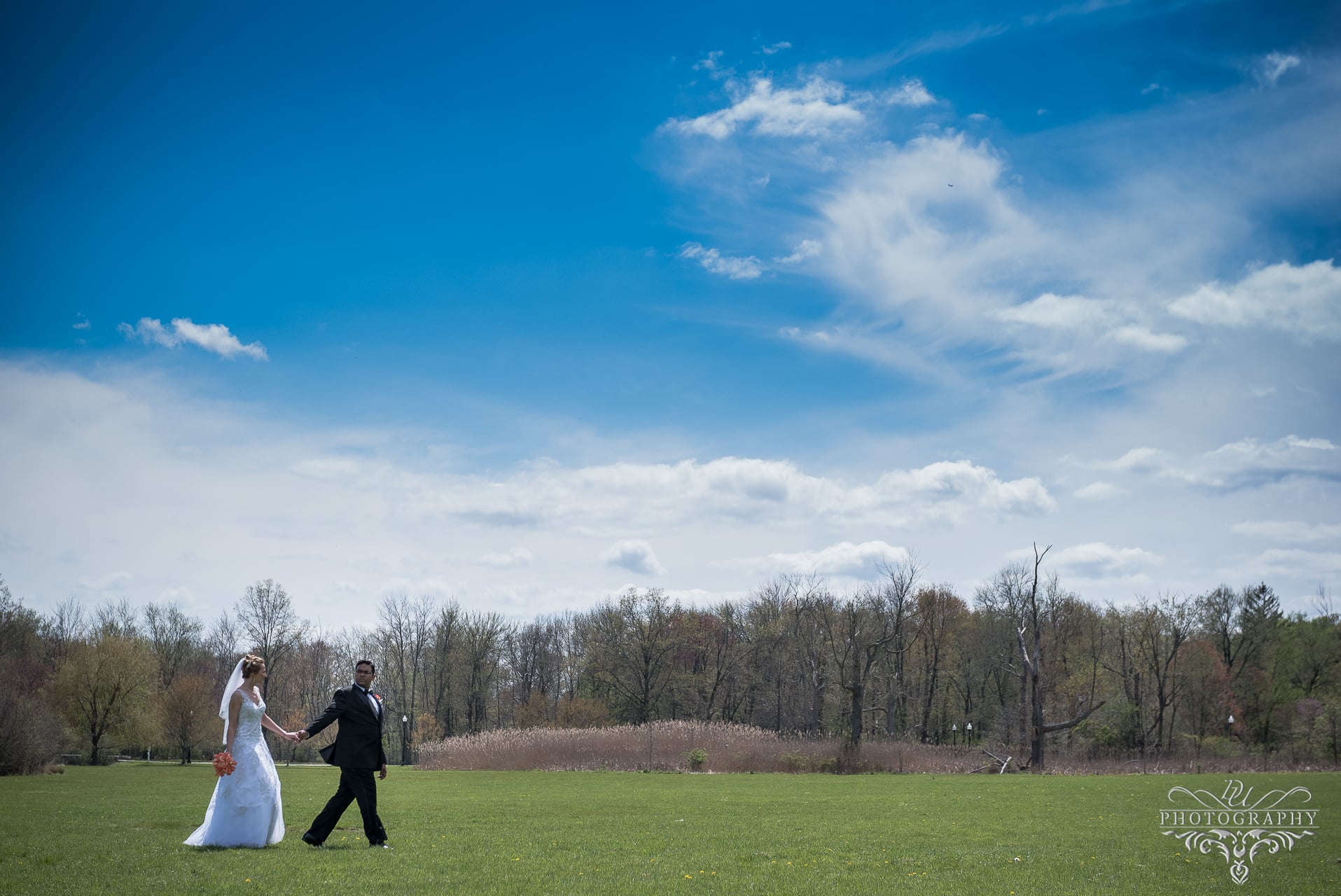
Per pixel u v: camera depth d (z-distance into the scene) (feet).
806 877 37.52
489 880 34.42
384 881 33.14
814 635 287.28
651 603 283.18
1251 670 249.96
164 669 281.54
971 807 79.97
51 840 44.09
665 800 86.28
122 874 33.14
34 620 277.23
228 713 41.60
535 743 174.40
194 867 34.63
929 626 287.28
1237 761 182.70
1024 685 191.31
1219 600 265.13
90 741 209.97
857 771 163.63
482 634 293.23
